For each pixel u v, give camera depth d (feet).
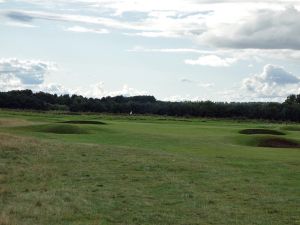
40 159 85.66
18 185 63.05
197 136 163.63
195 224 46.73
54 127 168.45
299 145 154.30
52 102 551.18
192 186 65.77
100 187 63.52
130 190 61.98
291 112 453.99
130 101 533.96
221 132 188.96
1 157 85.20
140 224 46.16
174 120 334.85
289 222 48.34
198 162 89.15
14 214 47.73
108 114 431.43
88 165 81.51
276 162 92.58
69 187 62.85
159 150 114.21
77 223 45.37
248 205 55.31
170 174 75.00
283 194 61.57
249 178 73.00
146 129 191.62
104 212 50.21
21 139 107.65
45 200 54.39
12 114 312.91
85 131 165.68
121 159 89.10
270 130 202.49
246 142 152.87
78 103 506.89
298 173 78.48
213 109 472.03
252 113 464.24
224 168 82.69
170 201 56.24
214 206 54.39
